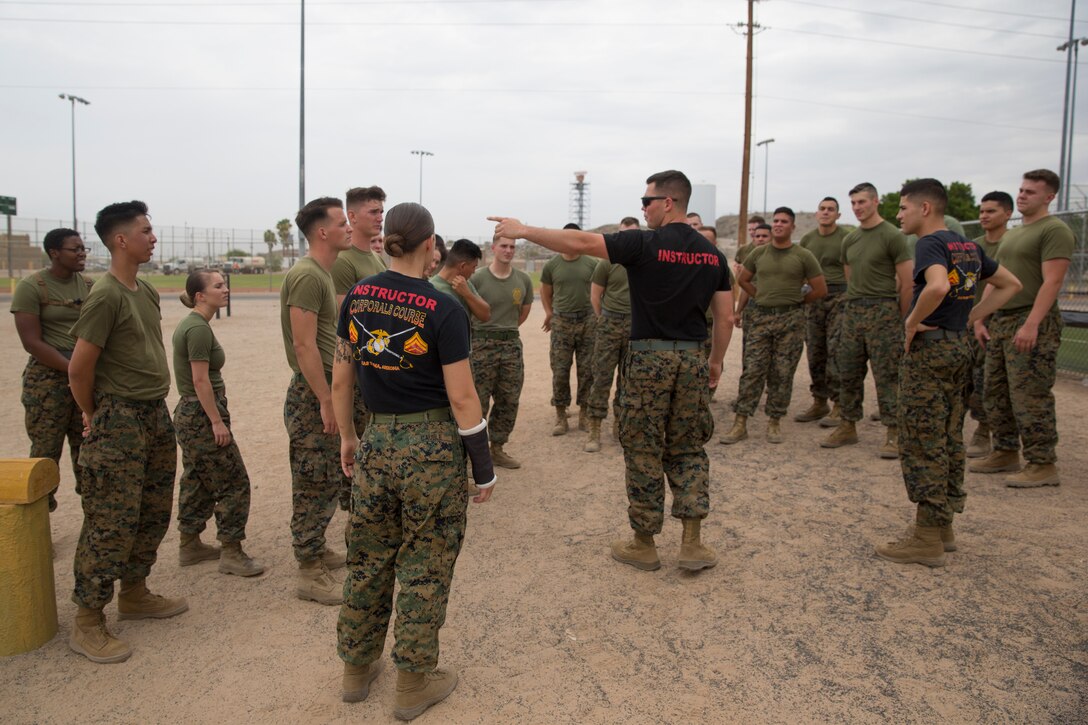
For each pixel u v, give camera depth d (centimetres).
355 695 276
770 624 328
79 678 293
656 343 366
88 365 298
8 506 306
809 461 584
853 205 590
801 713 262
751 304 672
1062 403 765
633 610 345
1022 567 376
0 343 1304
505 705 272
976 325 536
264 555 420
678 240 360
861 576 373
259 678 292
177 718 266
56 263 446
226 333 1571
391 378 256
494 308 565
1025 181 493
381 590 271
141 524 333
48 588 322
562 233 349
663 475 386
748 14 2500
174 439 339
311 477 358
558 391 692
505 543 432
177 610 347
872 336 583
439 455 257
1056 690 271
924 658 296
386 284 263
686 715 263
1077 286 1085
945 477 376
